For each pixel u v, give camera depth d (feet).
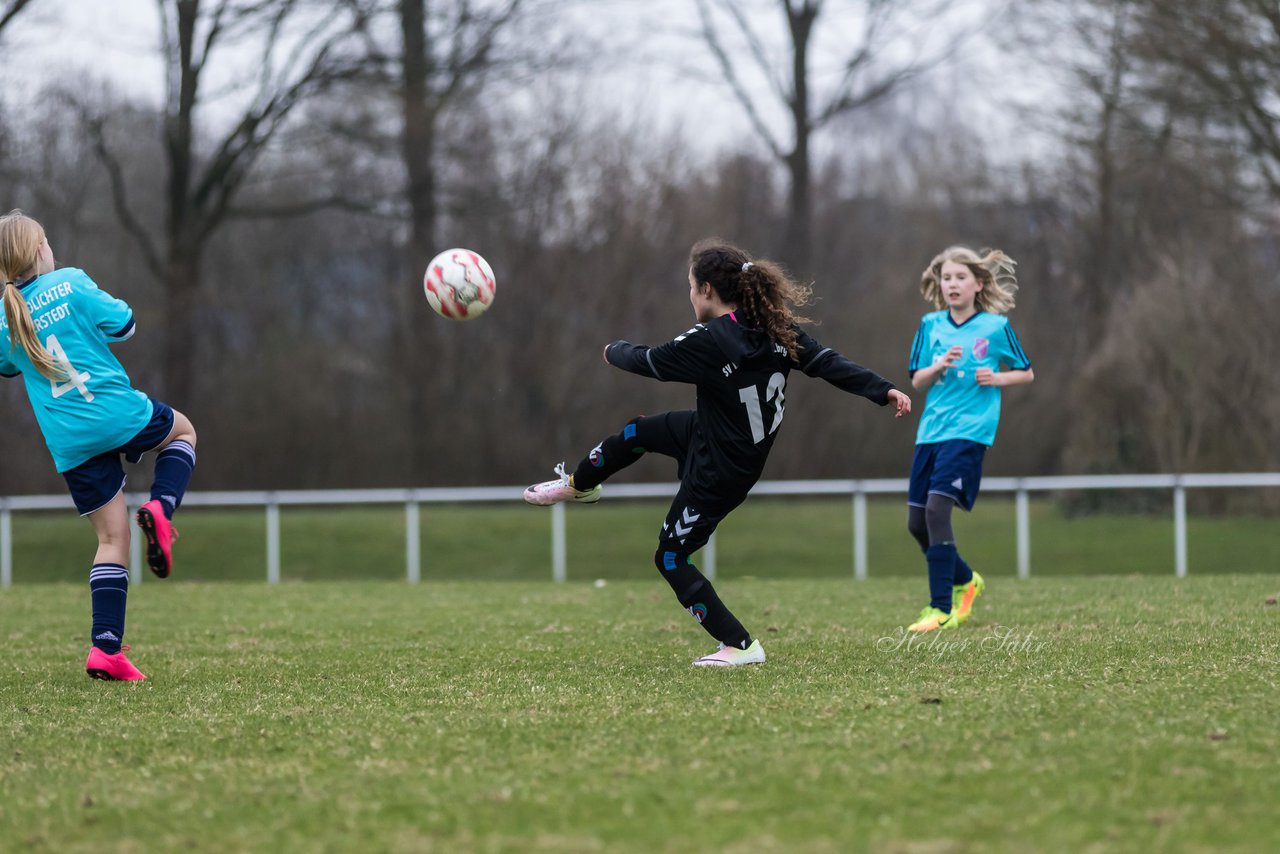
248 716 40.11
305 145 225.97
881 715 37.24
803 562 160.76
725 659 49.14
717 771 31.17
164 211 264.11
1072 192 263.29
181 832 27.55
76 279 48.32
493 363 248.11
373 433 249.75
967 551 157.48
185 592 97.55
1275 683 41.04
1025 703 38.45
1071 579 94.27
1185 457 172.45
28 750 35.73
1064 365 254.88
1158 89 176.14
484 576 156.66
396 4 212.02
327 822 27.89
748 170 268.00
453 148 227.81
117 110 226.79
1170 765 30.78
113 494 49.42
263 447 245.24
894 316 262.47
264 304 266.57
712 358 46.29
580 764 32.27
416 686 45.60
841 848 25.26
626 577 154.40
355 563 162.71
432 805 28.91
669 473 232.73
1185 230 203.21
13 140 217.97
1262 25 159.94
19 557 164.55
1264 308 174.70
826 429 252.01
